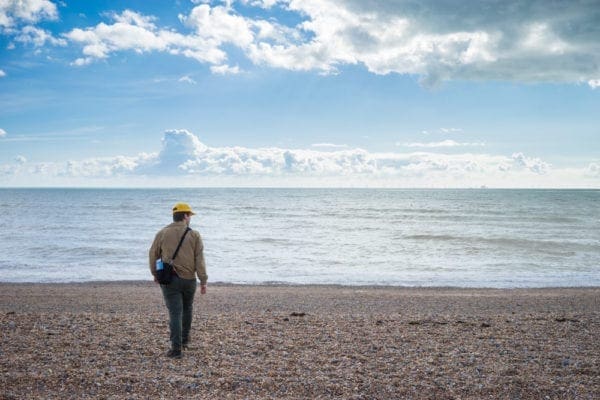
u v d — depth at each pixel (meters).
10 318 8.37
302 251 25.52
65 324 7.84
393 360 5.79
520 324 8.23
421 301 12.85
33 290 15.02
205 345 6.47
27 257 22.81
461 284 16.98
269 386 4.82
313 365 5.55
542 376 5.20
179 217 5.95
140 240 29.12
